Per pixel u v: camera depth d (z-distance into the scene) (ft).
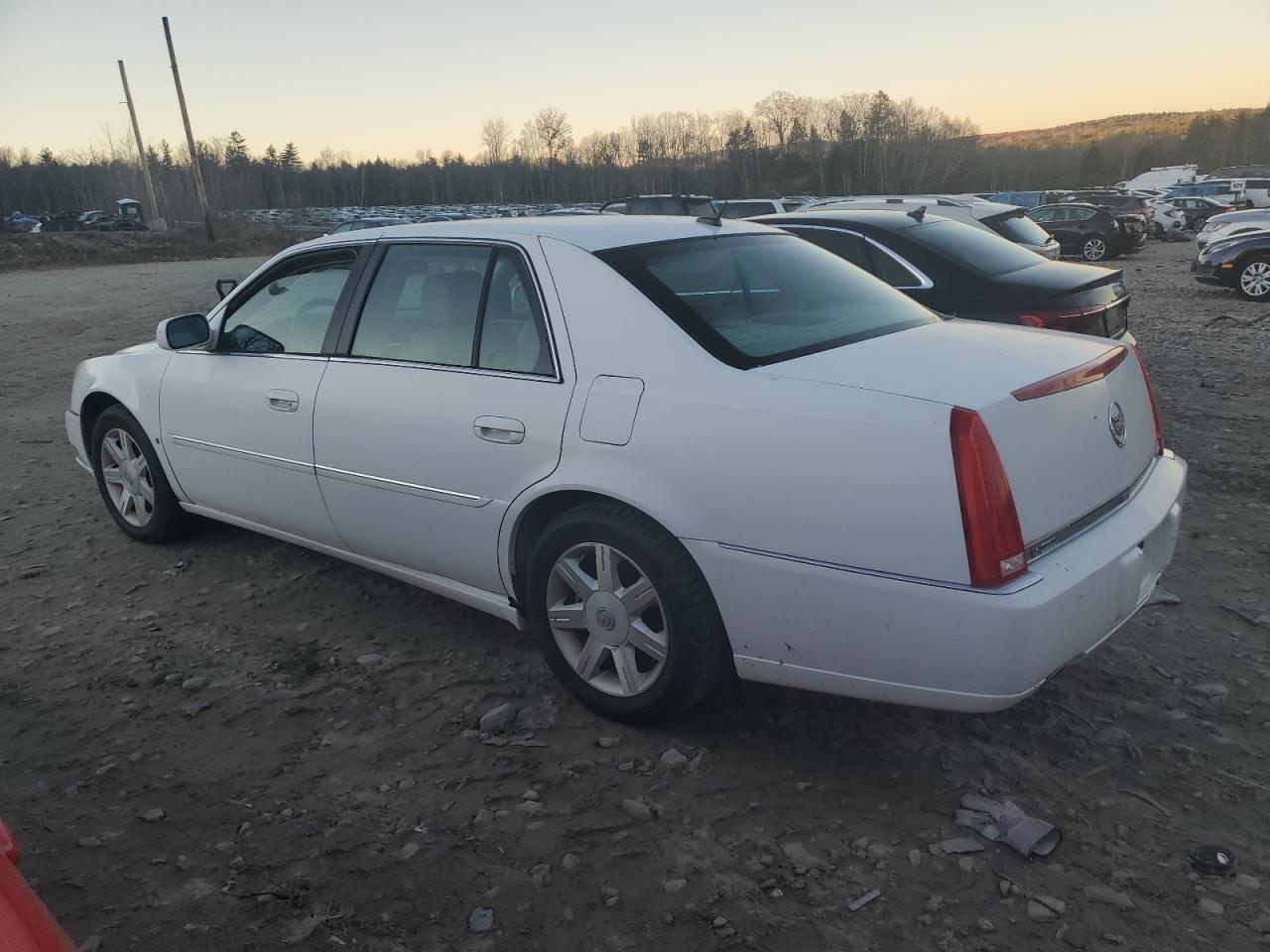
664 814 9.16
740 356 9.69
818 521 8.77
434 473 11.52
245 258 137.39
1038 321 19.60
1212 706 10.79
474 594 11.90
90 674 12.12
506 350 11.09
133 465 16.44
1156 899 7.91
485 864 8.55
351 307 12.80
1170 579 14.26
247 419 13.80
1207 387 27.12
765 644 9.40
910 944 7.50
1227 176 222.28
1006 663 8.21
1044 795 9.30
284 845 8.84
